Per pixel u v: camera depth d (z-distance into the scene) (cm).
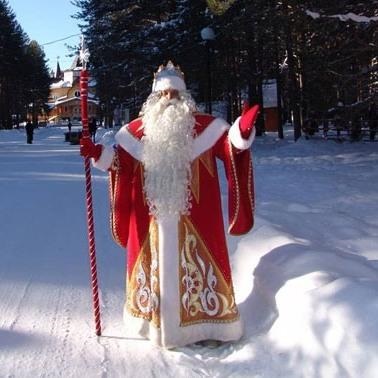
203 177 417
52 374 378
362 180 1306
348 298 379
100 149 418
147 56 2783
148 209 418
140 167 422
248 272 525
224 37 2402
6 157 2405
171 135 408
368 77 1848
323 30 1861
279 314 423
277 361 371
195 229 413
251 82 2644
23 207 1011
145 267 421
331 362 345
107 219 877
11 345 421
